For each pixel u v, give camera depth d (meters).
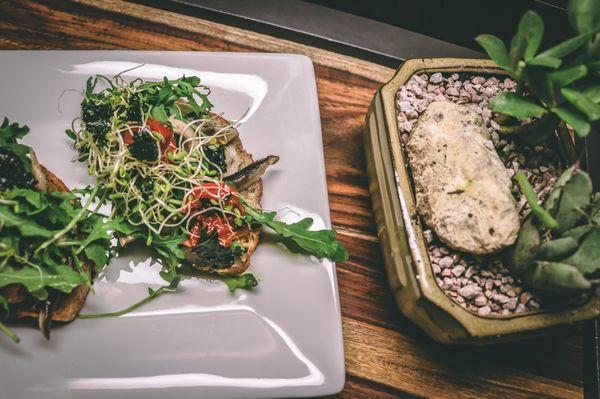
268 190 0.53
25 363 0.46
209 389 0.47
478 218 0.46
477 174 0.47
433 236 0.48
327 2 0.63
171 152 0.51
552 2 0.65
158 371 0.47
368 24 0.62
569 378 0.53
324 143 0.58
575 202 0.44
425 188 0.48
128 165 0.50
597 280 0.44
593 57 0.45
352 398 0.50
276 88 0.56
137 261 0.50
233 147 0.53
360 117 0.59
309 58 0.58
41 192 0.47
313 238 0.50
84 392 0.46
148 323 0.49
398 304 0.51
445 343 0.50
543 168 0.50
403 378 0.51
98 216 0.50
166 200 0.50
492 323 0.45
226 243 0.49
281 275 0.51
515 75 0.46
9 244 0.45
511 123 0.51
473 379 0.52
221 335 0.49
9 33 0.57
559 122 0.49
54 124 0.53
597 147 0.60
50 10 0.58
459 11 0.64
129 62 0.55
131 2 0.60
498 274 0.48
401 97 0.51
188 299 0.50
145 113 0.52
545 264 0.44
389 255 0.50
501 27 0.64
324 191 0.54
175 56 0.56
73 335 0.48
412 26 0.63
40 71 0.54
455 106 0.50
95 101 0.52
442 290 0.45
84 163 0.53
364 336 0.52
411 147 0.49
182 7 0.60
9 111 0.53
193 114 0.54
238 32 0.60
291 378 0.48
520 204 0.49
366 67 0.61
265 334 0.49
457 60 0.52
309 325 0.50
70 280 0.45
